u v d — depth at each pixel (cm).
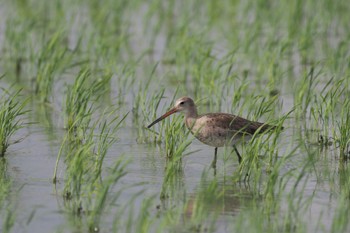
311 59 2630
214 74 2156
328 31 3014
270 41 2545
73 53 2408
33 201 1454
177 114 2047
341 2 3141
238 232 1303
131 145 1841
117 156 1747
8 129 1805
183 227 1332
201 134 1716
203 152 1808
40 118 2048
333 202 1454
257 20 2850
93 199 1452
